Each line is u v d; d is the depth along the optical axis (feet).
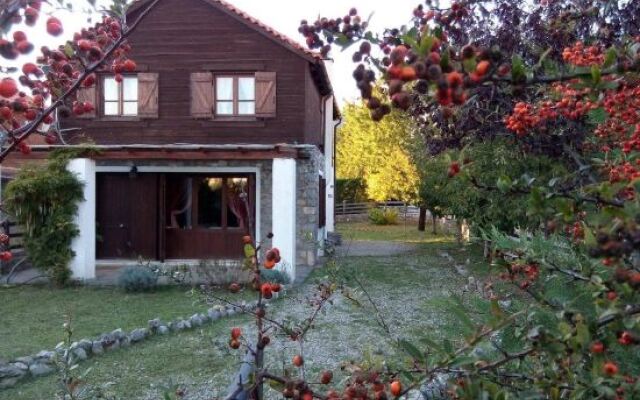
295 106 39.65
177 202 43.68
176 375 17.37
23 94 5.84
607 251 3.56
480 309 6.55
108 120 40.06
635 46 4.68
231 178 43.09
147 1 39.17
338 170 105.19
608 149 8.14
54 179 33.32
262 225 41.55
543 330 4.66
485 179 24.45
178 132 40.27
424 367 5.66
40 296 30.45
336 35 5.62
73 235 34.01
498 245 6.87
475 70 3.81
